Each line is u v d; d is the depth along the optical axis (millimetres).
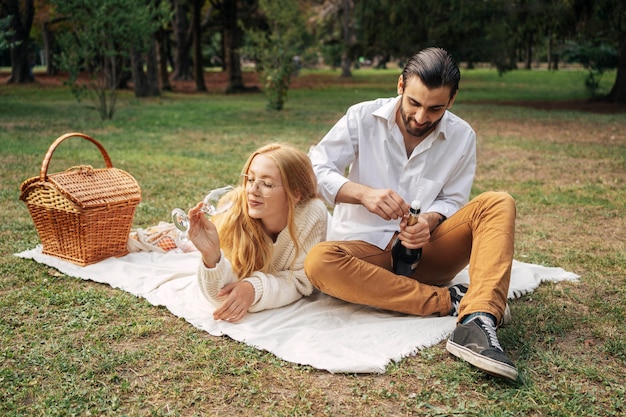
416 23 20828
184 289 3535
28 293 3465
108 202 3859
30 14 25156
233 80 24750
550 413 2379
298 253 3318
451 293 3213
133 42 12766
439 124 3254
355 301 3180
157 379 2592
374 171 3398
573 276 3922
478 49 20516
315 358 2729
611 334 3078
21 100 17984
